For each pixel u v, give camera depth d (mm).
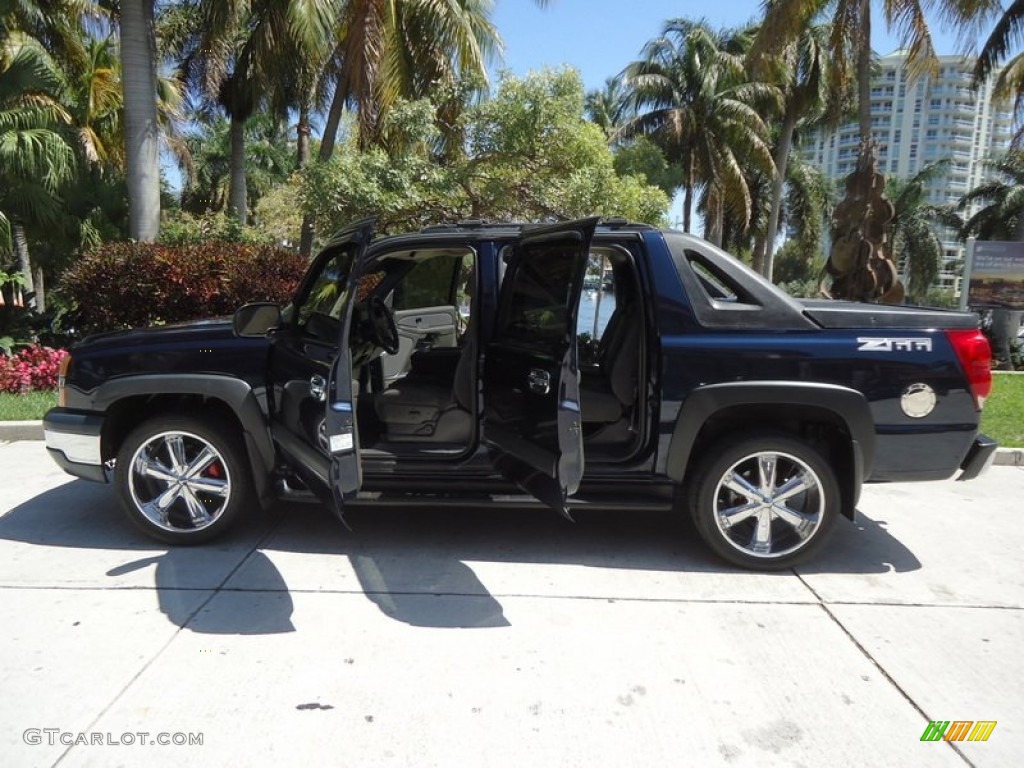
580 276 3445
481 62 14602
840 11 17281
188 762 2602
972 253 16203
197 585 3949
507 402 4043
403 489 4324
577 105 12648
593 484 4250
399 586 3990
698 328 4070
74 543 4496
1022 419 8398
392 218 12781
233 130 18062
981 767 2660
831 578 4215
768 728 2854
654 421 4094
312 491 4016
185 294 8898
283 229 15953
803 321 4086
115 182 17047
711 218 29938
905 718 2934
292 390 4066
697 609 3801
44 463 6254
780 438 4090
